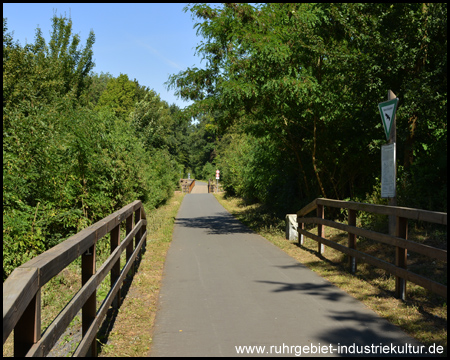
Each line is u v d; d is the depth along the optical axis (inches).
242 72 484.1
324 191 537.0
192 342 166.9
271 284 258.2
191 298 229.8
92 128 454.6
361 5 410.3
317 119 484.7
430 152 403.2
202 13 488.4
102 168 456.1
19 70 644.7
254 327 182.9
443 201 347.6
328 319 191.9
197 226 610.5
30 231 309.9
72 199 383.6
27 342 90.0
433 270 251.3
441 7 363.9
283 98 469.7
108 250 395.9
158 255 362.3
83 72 1099.3
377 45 392.8
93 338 143.9
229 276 282.0
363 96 418.0
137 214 349.1
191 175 4121.6
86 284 135.5
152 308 212.8
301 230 399.9
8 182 289.9
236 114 548.7
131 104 2124.8
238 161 1152.2
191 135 4057.6
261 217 676.1
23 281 83.7
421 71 389.1
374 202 411.8
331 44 454.9
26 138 326.0
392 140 244.7
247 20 478.6
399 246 217.5
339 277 268.7
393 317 191.0
